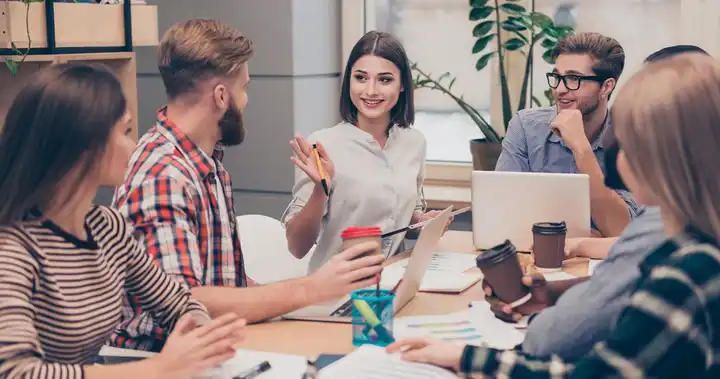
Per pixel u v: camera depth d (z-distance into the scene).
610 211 2.59
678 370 1.12
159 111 1.96
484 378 1.42
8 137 1.44
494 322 1.82
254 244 2.54
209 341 1.45
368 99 2.54
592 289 1.35
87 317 1.51
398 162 2.69
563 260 2.35
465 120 3.83
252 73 3.57
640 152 1.16
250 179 3.66
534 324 1.44
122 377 1.37
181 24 1.94
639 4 3.47
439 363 1.49
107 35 2.84
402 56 2.56
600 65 2.72
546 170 2.92
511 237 2.43
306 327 1.83
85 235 1.54
